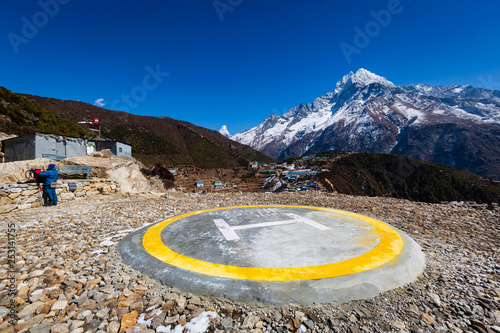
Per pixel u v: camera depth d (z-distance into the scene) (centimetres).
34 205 773
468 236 471
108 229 522
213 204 852
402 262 302
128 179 1521
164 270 293
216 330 199
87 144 2458
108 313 221
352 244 366
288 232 430
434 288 265
